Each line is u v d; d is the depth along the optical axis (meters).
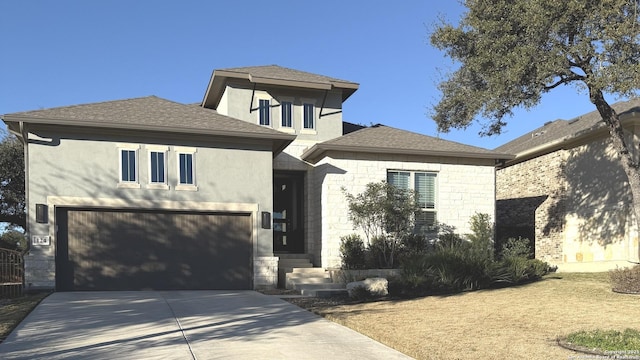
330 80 19.58
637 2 11.61
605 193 17.83
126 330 8.34
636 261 16.06
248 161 15.82
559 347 7.09
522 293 12.12
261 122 18.70
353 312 10.32
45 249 13.74
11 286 13.13
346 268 15.77
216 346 7.27
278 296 13.23
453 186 17.98
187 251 15.10
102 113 15.02
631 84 10.90
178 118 15.69
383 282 12.50
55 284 13.80
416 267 13.40
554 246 20.45
